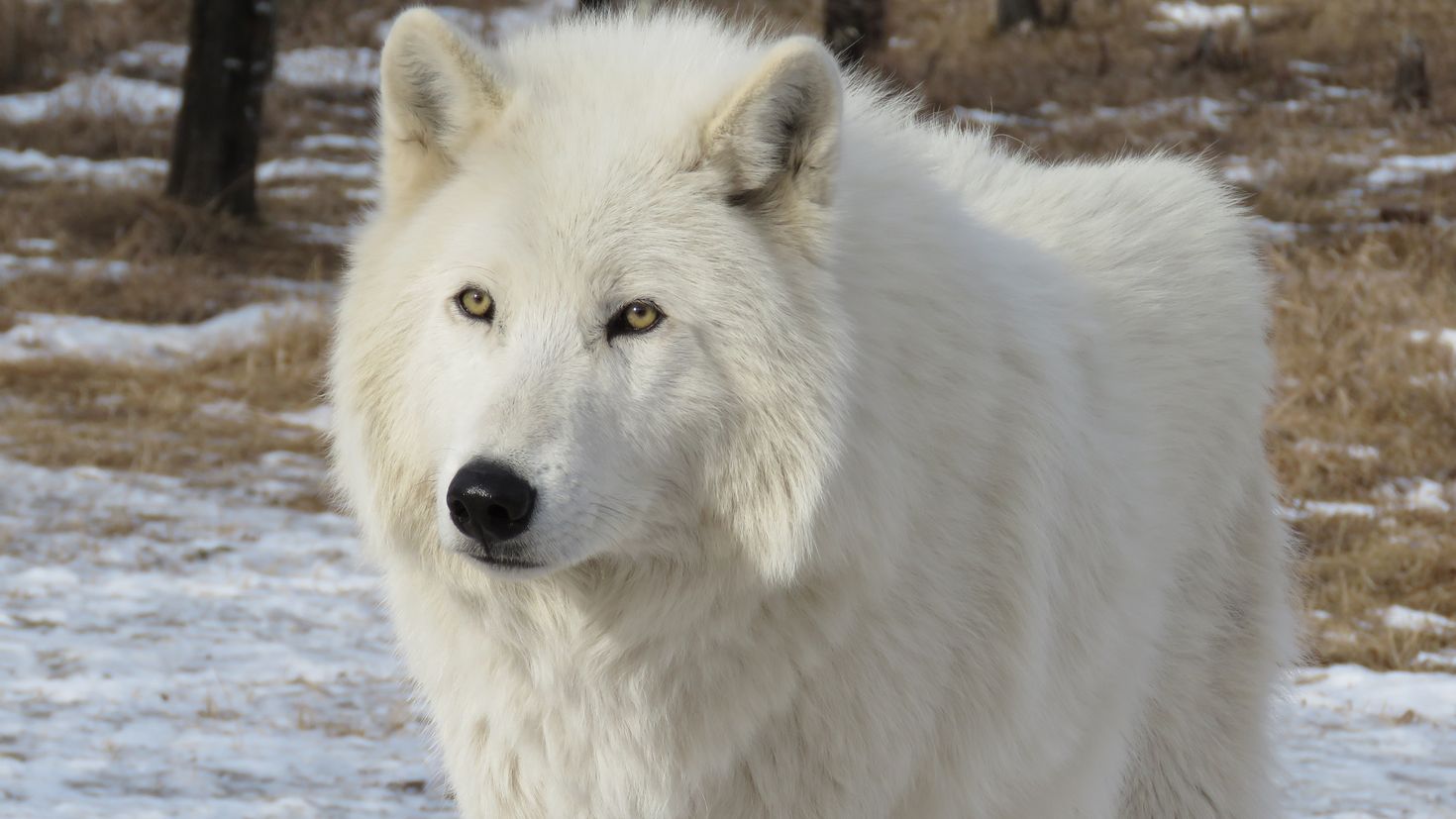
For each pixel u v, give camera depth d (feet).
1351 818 50.47
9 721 55.67
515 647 33.71
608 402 31.45
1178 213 43.70
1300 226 158.10
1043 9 273.95
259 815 46.83
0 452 98.53
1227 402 41.52
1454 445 101.76
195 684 61.77
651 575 32.73
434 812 48.34
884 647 32.22
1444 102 210.59
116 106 209.97
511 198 32.58
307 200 181.47
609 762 33.65
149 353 127.03
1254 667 42.24
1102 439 37.09
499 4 264.31
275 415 114.11
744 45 37.81
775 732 32.81
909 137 38.32
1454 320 122.21
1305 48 241.96
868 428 31.68
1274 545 43.04
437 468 32.53
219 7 166.50
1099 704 36.70
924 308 33.47
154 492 93.25
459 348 32.35
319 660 66.28
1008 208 42.50
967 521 33.45
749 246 32.09
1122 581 36.81
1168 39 254.68
